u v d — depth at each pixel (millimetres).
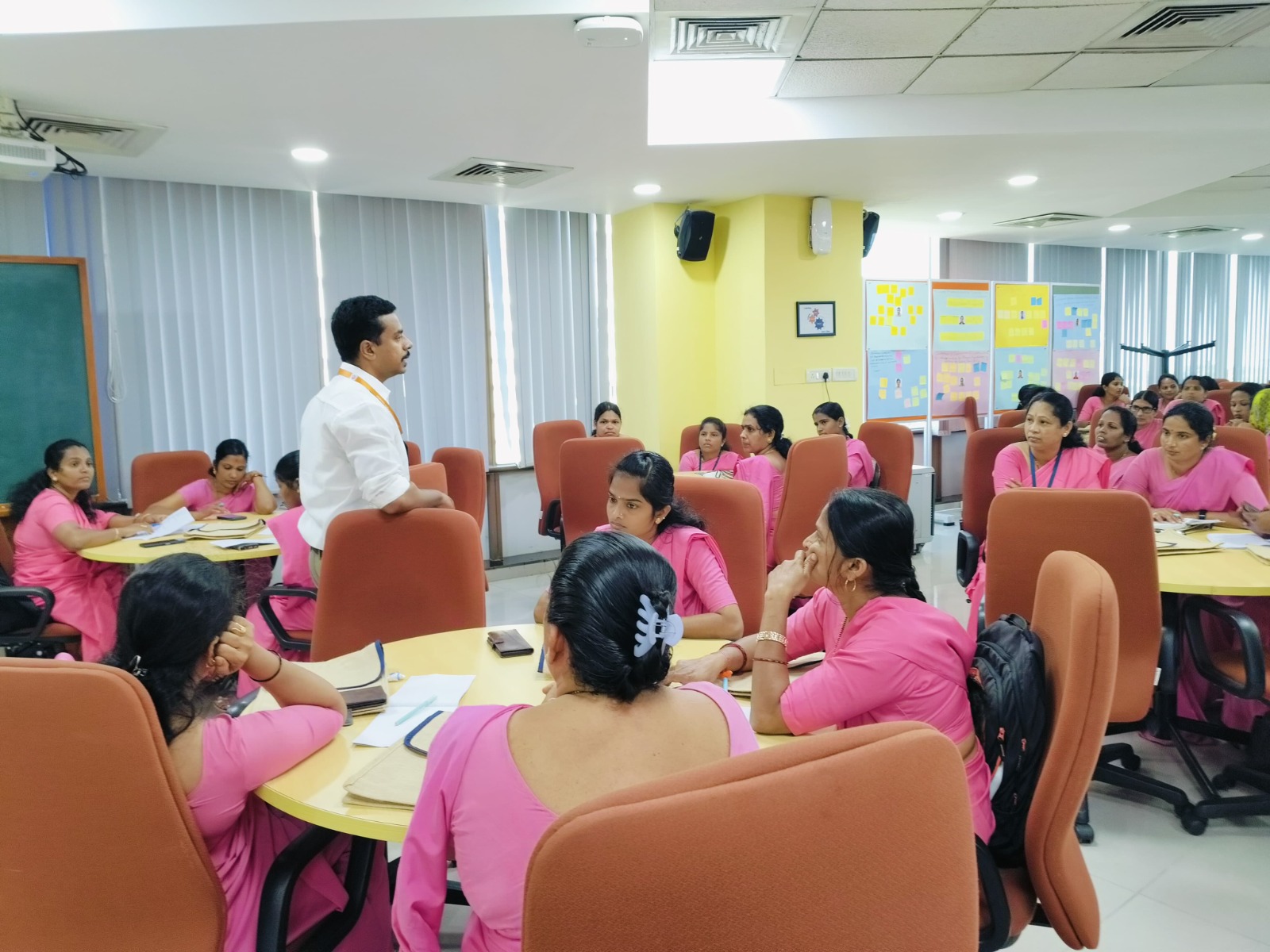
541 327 5930
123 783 1072
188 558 1256
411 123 3764
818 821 634
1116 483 3475
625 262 6082
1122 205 6363
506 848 887
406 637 2170
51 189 4438
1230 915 1992
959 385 7387
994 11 3221
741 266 5801
